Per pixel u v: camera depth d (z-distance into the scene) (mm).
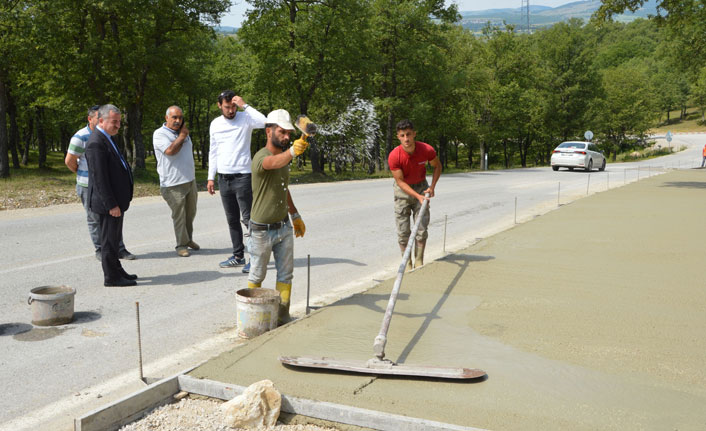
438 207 13477
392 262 7293
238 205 6730
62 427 2936
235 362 3570
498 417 2844
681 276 5973
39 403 3201
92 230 7078
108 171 5652
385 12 33125
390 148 34406
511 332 4195
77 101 27531
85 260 7109
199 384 3240
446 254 7594
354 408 2873
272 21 27594
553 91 61781
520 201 14750
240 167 6504
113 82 26000
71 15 23906
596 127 63844
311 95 28578
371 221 10992
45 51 23656
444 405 2980
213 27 28203
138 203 13141
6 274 6301
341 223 10695
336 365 3398
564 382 3295
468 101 41500
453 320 4484
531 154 71812
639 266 6461
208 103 49969
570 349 3838
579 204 12797
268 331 4211
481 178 24812
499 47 52156
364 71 29484
